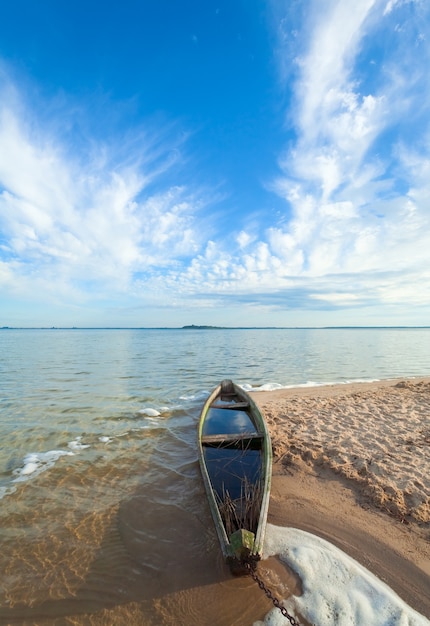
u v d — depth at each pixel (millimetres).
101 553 3877
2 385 13352
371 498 4605
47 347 35781
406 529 3975
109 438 7508
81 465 6156
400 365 19891
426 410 8641
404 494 4598
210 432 7043
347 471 5348
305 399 10234
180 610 3131
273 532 4098
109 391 12266
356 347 34875
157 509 4742
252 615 3055
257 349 32406
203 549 3912
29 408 9875
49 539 4125
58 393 11898
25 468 6035
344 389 12062
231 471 5215
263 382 14195
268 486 4340
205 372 16984
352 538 3916
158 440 7398
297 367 18922
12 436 7605
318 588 3277
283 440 6750
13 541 4090
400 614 2986
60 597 3293
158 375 15977
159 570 3607
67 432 7871
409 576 3363
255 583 3391
